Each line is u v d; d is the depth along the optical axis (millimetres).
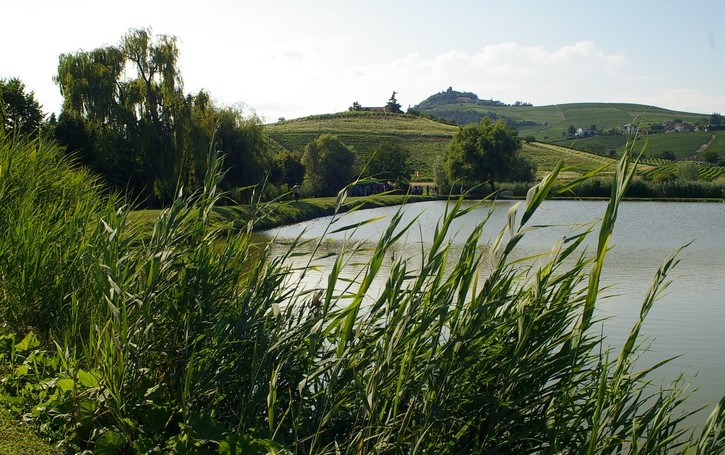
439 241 3658
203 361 4238
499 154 71438
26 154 9117
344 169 69188
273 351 4203
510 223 3246
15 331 6004
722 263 21094
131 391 4230
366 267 4402
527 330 3498
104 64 34688
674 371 9078
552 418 3480
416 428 3711
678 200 63156
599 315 12750
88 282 5590
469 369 3814
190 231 4867
